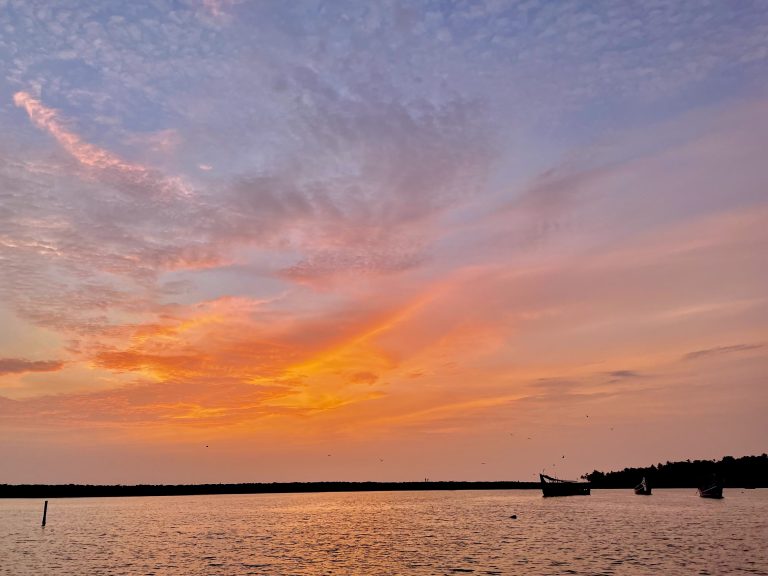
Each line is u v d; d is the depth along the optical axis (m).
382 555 61.22
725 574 47.75
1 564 56.75
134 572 51.88
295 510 161.12
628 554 58.84
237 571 52.28
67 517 132.00
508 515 122.19
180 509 172.38
